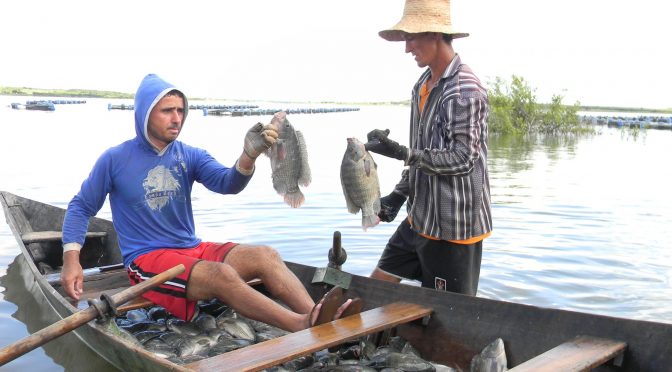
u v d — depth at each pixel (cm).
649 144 2478
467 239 438
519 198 1084
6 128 2689
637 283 618
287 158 410
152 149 466
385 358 409
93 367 448
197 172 491
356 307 418
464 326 419
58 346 491
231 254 454
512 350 395
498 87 3198
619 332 352
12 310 566
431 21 419
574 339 356
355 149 392
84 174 1306
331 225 855
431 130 436
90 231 716
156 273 444
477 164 432
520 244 766
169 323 483
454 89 416
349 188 400
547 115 3128
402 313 419
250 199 1046
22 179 1232
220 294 420
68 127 2788
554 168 1563
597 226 864
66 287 441
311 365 423
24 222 763
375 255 716
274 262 449
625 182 1298
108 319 391
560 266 675
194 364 336
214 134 2525
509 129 3078
